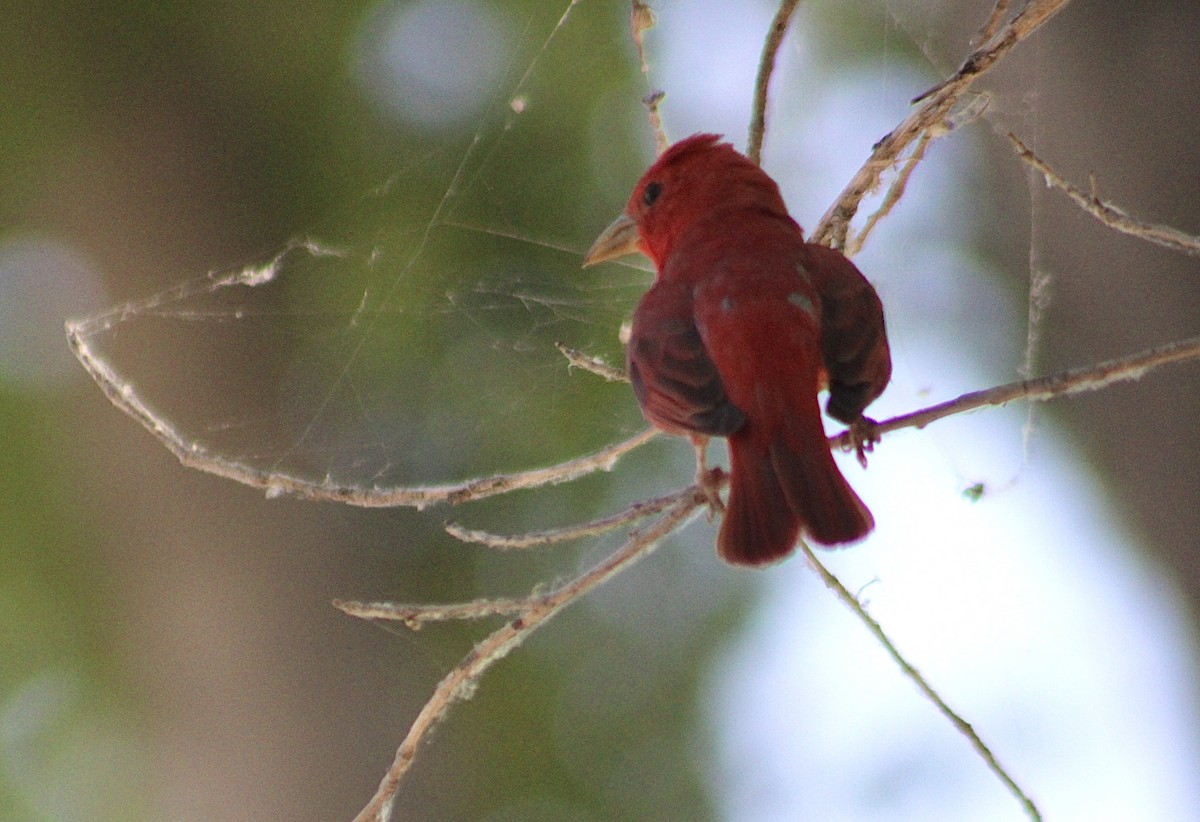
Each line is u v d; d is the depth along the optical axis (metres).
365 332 12.52
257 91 13.17
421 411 12.30
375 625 12.51
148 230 13.15
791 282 7.45
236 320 12.81
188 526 12.92
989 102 9.10
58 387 13.15
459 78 12.77
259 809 12.39
